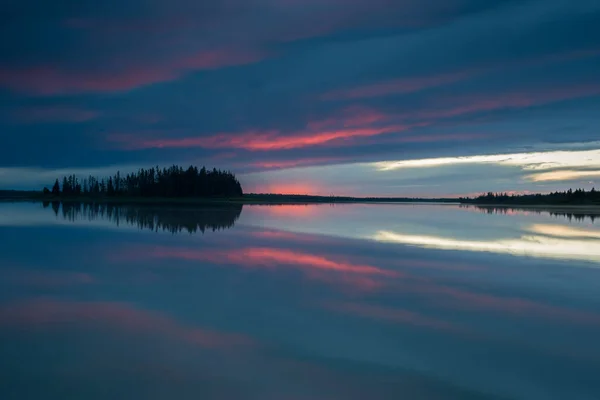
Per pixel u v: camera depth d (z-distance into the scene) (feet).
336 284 42.83
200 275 46.83
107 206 226.99
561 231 93.61
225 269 50.16
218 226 102.94
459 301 36.81
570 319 32.17
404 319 32.12
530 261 55.67
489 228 100.83
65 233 86.12
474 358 25.18
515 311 34.14
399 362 24.63
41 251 62.90
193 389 21.31
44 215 141.90
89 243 71.41
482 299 37.52
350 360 24.82
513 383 22.22
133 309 34.32
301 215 152.56
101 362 24.22
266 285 42.45
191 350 26.00
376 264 53.57
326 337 28.32
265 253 61.72
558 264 53.67
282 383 22.04
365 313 33.53
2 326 30.09
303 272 48.55
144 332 29.01
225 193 454.40
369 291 40.22
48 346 26.43
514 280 44.86
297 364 24.22
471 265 52.90
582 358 25.21
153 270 49.52
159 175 449.06
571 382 22.33
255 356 25.27
